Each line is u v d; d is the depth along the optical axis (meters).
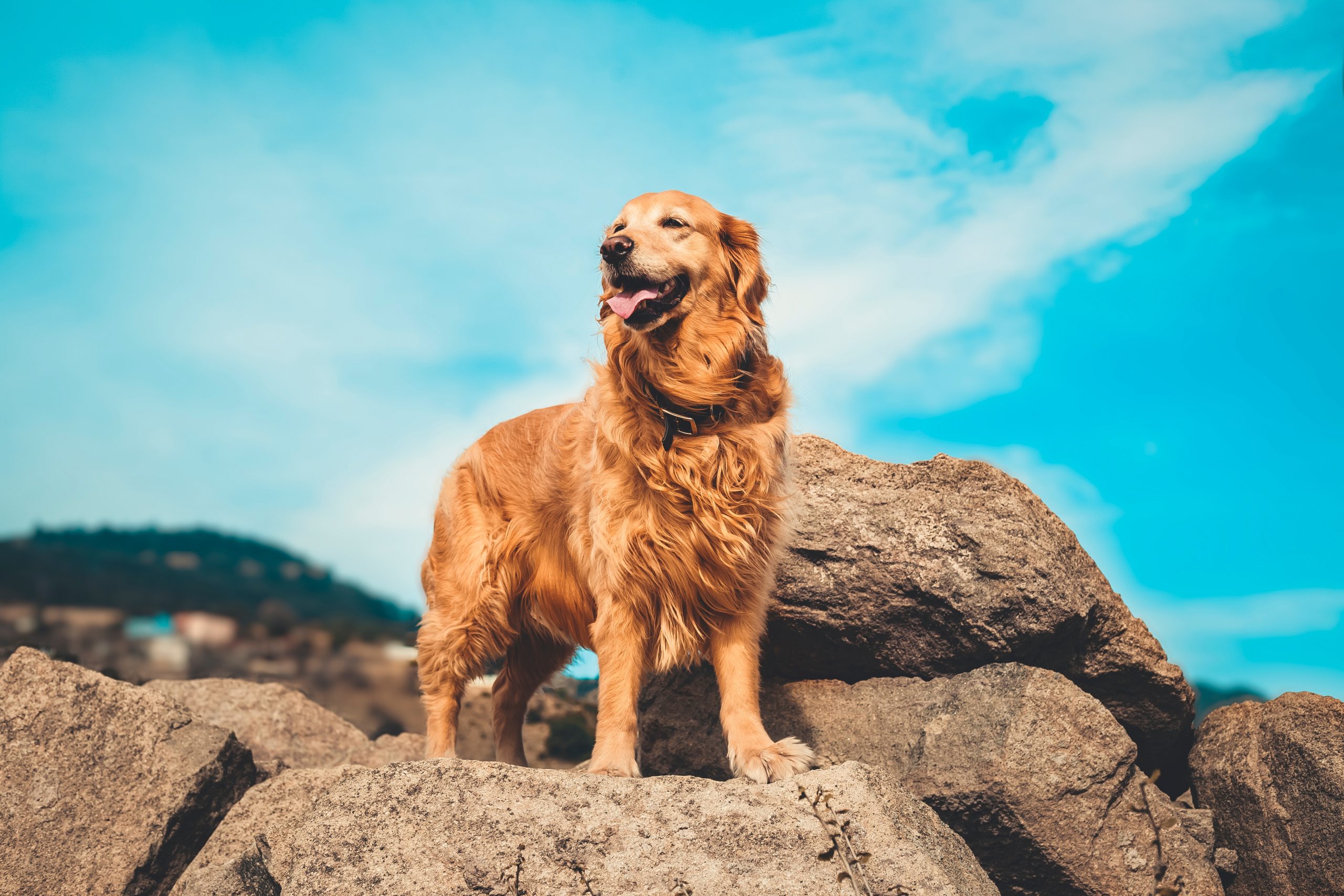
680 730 5.06
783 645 4.96
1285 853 4.36
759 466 4.05
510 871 2.91
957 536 4.62
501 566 5.03
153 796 4.32
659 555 3.99
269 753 6.26
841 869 2.94
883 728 4.55
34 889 4.03
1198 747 4.92
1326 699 4.60
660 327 4.03
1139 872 4.10
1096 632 4.65
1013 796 4.04
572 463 4.66
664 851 2.95
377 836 3.03
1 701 4.39
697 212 4.20
